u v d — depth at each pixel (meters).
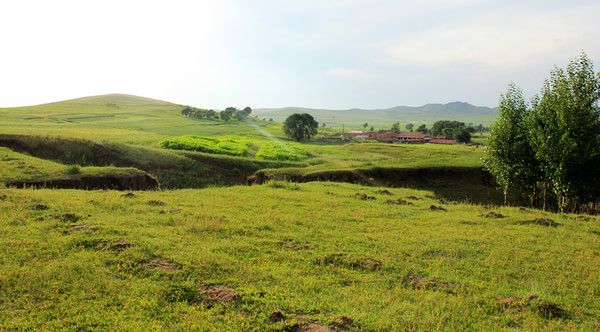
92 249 13.34
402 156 85.06
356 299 11.03
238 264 13.01
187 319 9.51
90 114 154.62
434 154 86.12
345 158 79.12
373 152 91.81
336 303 10.77
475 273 13.59
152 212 19.05
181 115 185.88
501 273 13.65
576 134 29.36
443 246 16.31
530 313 10.55
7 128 59.91
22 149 44.22
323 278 12.59
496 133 34.44
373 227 19.02
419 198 29.50
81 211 17.95
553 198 39.44
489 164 35.66
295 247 15.37
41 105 187.25
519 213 24.50
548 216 24.17
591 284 12.90
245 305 10.26
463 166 50.47
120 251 13.21
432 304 10.84
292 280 12.13
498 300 11.37
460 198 43.53
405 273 13.24
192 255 13.31
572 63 30.11
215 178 52.97
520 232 19.25
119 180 31.70
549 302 11.03
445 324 9.80
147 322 9.32
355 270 13.47
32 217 16.52
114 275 11.59
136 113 175.12
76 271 11.63
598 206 34.59
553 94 30.92
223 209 20.88
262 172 47.62
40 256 12.56
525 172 33.47
